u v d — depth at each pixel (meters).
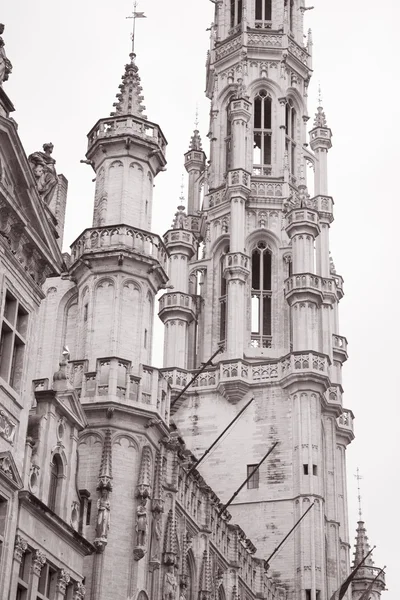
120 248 54.84
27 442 41.34
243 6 96.25
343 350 89.62
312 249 84.69
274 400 79.94
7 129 39.47
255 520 76.75
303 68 96.12
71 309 57.94
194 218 93.12
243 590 66.62
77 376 52.53
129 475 51.00
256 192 89.12
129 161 57.62
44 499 42.47
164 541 52.84
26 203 41.66
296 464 77.50
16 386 40.56
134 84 59.69
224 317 87.00
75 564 43.53
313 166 94.06
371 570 95.94
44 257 42.88
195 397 81.56
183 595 55.00
